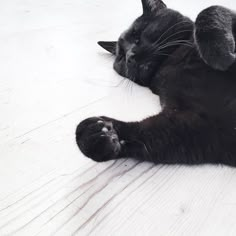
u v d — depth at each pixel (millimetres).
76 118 317
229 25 305
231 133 272
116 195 231
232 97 279
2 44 493
